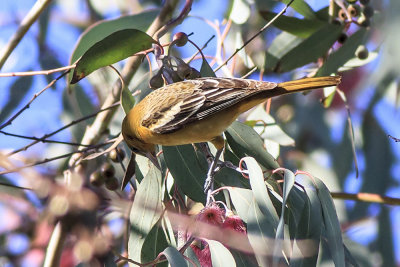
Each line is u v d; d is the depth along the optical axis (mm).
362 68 13547
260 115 11367
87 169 11258
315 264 8109
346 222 12938
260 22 13148
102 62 9461
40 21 13938
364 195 10688
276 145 11148
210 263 8352
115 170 11000
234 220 8156
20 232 10633
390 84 12828
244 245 7996
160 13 11461
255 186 8117
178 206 9195
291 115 14070
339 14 11422
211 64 11328
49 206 9484
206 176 9312
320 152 13773
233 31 13242
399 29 8438
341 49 11297
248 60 12414
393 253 12758
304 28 11680
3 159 8430
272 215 7953
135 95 10734
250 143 9352
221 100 8930
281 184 9188
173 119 9055
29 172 8648
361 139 13609
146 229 8922
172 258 7820
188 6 10055
